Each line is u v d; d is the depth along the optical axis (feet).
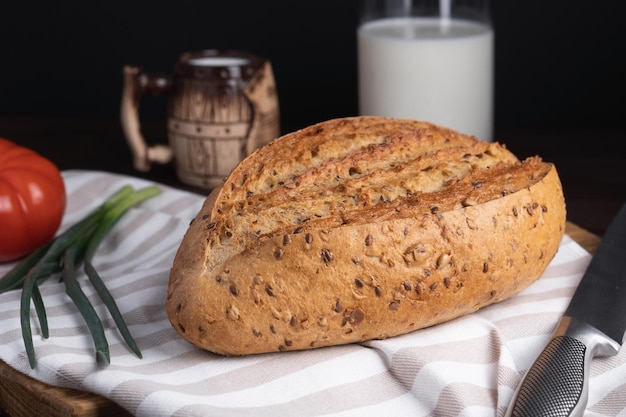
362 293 2.01
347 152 2.20
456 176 2.16
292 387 1.98
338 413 1.95
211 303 2.01
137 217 2.59
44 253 2.42
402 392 1.99
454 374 1.98
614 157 3.13
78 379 2.00
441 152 2.18
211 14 3.46
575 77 3.43
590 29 3.37
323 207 2.07
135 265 2.44
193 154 2.93
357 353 2.04
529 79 3.44
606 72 3.40
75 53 3.52
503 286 2.11
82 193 2.77
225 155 2.91
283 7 3.44
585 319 2.10
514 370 1.99
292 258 2.00
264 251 2.00
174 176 3.09
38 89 3.57
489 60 3.03
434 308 2.05
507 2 3.38
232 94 2.87
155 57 3.52
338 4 3.42
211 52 3.01
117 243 2.55
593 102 3.44
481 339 2.06
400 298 2.02
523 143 3.26
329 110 3.53
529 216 2.12
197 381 1.99
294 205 2.07
